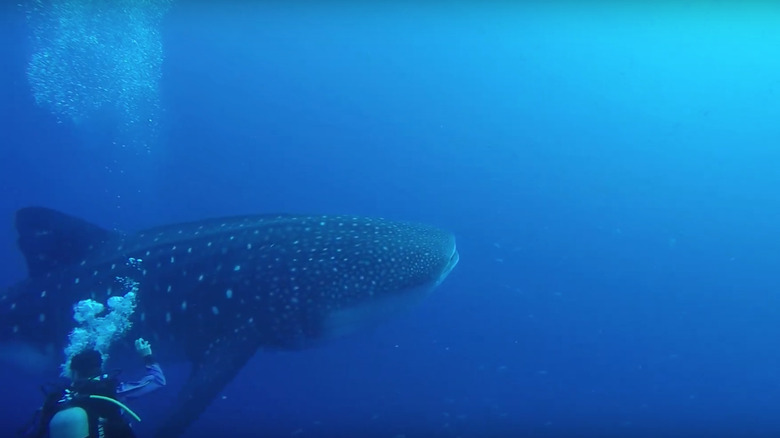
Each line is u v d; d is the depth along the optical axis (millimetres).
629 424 11383
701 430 11227
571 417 11594
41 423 4102
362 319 6055
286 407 10688
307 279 5957
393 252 6258
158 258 6461
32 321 6664
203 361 6121
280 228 6531
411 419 10625
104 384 4152
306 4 27984
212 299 6121
